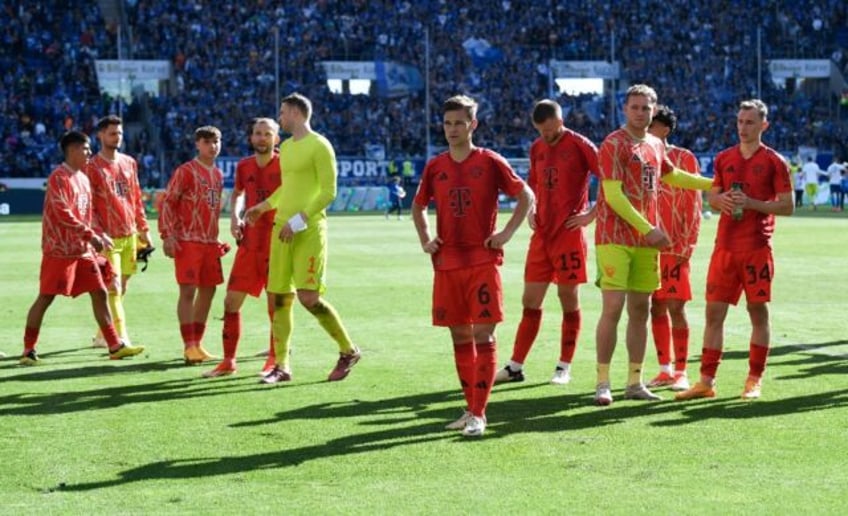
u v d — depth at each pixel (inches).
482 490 240.8
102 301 434.6
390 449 280.4
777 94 2203.5
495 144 2064.5
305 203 373.4
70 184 422.9
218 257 427.5
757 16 2266.2
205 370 407.2
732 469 257.1
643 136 338.6
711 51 2224.4
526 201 302.5
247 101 2020.2
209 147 424.2
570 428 303.0
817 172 1855.3
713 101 2167.8
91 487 246.8
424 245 307.4
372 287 687.7
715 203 339.6
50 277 423.2
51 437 296.4
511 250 990.4
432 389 362.3
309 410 329.7
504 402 341.4
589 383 374.0
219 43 2074.3
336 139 2012.8
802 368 396.8
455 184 301.6
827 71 2231.8
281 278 376.8
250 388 367.9
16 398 352.2
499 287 300.5
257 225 398.0
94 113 1941.4
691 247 367.9
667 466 260.5
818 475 251.1
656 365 410.0
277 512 225.6
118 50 1936.5
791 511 223.9
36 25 2031.3
